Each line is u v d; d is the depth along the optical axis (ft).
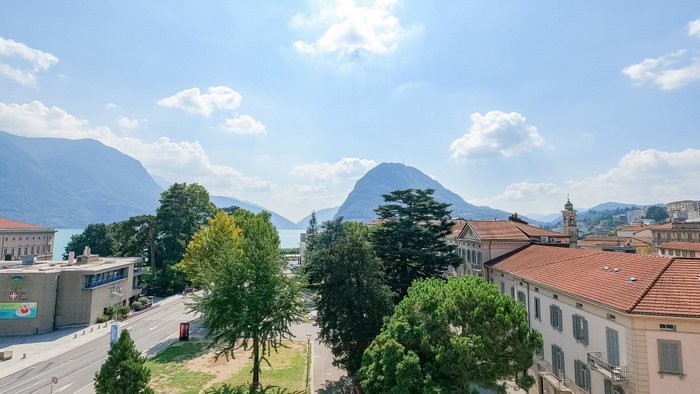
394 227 137.90
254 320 96.53
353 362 98.48
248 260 102.06
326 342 105.19
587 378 76.64
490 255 154.51
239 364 113.80
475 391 66.64
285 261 111.24
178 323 172.45
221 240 162.91
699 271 66.90
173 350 127.44
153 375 103.40
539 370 96.48
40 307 158.81
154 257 274.36
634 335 62.69
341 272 101.19
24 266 184.96
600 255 95.61
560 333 87.66
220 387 95.50
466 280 78.02
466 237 178.19
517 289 115.96
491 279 146.20
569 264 99.40
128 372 64.59
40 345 141.49
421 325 69.46
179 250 261.44
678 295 63.21
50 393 96.53
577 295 78.64
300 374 106.42
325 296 104.37
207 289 106.63
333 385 100.99
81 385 102.22
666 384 60.34
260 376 104.06
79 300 169.37
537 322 100.68
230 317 95.86
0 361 122.83
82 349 136.36
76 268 174.81
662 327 61.57
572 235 269.85
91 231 288.10
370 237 139.23
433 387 63.16
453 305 69.26
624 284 71.92
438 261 132.87
